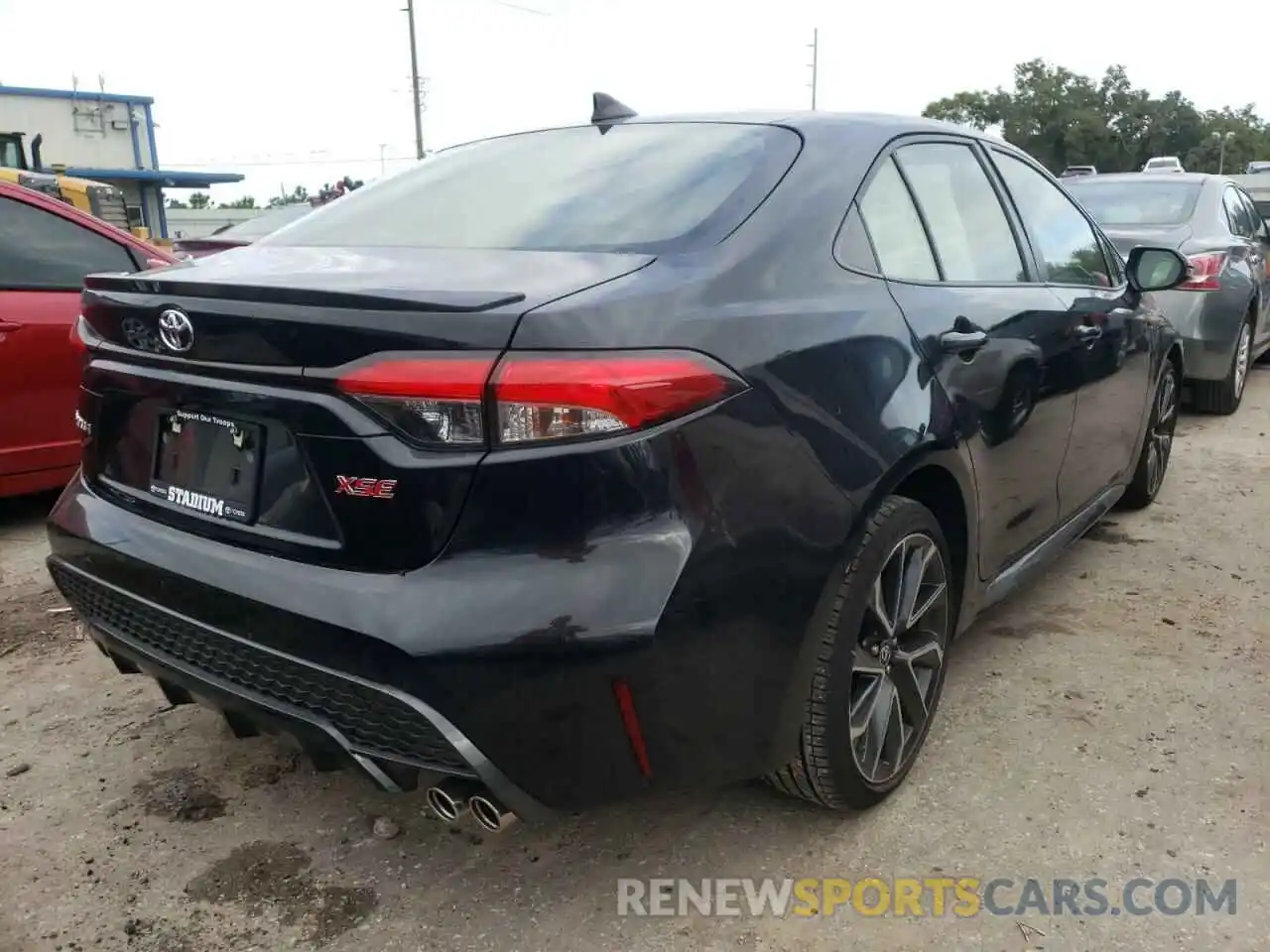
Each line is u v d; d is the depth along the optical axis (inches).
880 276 100.4
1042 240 138.7
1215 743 115.6
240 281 82.2
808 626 86.0
